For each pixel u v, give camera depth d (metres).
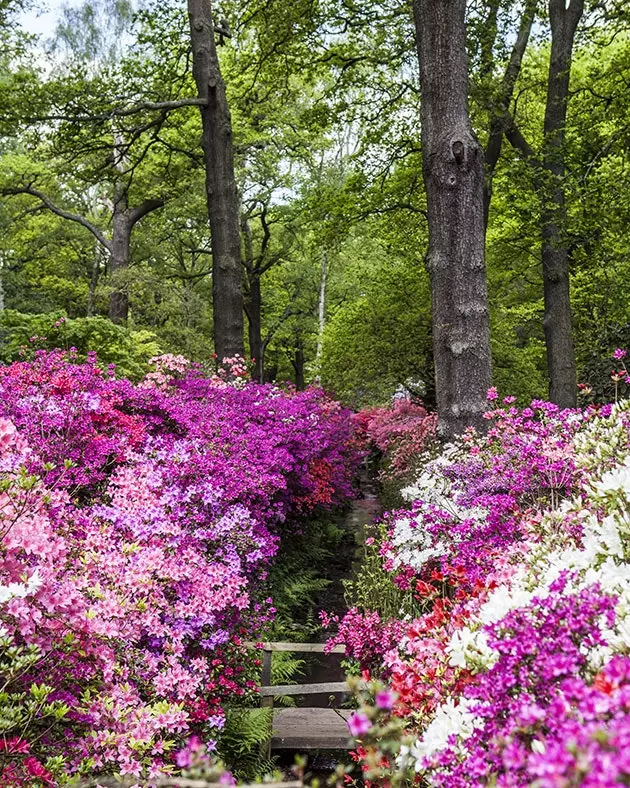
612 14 12.19
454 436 7.26
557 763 1.16
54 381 5.98
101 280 24.92
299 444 8.67
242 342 11.57
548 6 12.34
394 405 17.52
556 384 11.77
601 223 10.52
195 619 4.07
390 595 5.27
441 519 4.84
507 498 4.39
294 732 5.02
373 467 17.88
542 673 1.72
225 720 4.20
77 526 4.05
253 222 28.44
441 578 4.05
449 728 2.06
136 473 5.05
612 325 11.86
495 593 2.48
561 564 2.57
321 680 6.26
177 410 7.57
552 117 12.03
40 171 20.50
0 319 11.09
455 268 7.97
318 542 9.80
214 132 11.56
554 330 11.82
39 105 12.14
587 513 2.96
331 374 15.36
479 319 7.95
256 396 9.62
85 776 2.85
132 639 3.50
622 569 2.28
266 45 13.23
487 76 11.38
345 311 15.51
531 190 11.57
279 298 29.73
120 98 12.33
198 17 11.48
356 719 1.69
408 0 11.73
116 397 6.78
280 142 21.14
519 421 5.25
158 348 16.72
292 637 6.75
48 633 2.80
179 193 19.19
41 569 2.85
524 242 14.85
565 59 11.94
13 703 2.57
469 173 7.97
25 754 2.55
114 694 3.07
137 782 2.81
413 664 2.96
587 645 1.77
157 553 3.81
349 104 13.45
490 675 1.86
